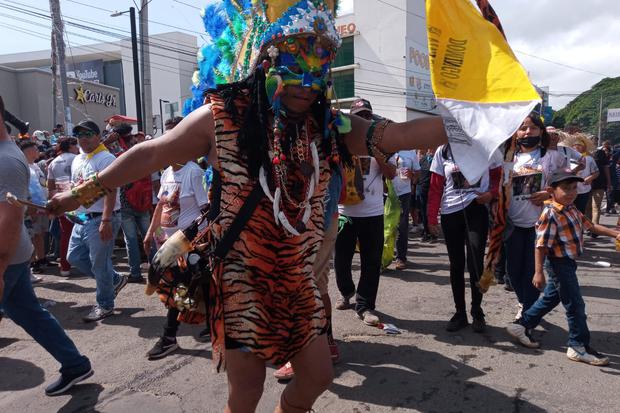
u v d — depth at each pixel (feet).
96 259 15.33
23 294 10.02
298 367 6.31
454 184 13.35
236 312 5.82
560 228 11.54
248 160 5.69
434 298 17.03
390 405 9.85
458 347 12.67
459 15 6.09
